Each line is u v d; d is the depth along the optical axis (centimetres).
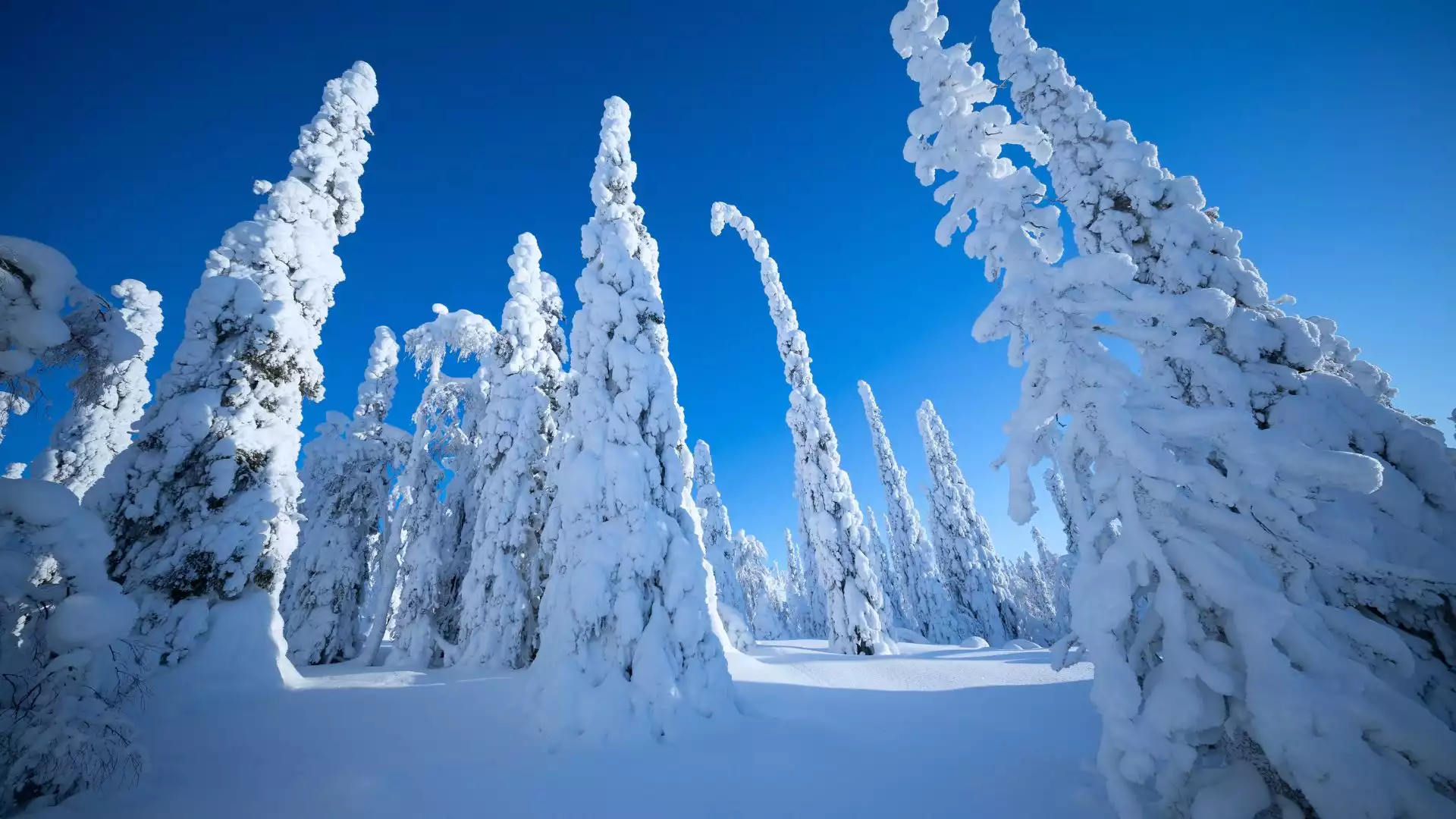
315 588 1966
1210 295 542
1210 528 480
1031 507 545
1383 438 571
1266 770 410
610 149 1474
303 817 583
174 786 620
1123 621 455
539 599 1656
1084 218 755
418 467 2044
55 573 596
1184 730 416
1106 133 769
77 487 1797
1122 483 497
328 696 994
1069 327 565
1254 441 457
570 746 820
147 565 990
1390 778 345
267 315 1165
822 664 1558
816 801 642
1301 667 404
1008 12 851
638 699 902
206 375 1113
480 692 1086
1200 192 709
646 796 664
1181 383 638
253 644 1001
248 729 805
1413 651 468
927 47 747
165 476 1013
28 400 622
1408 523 507
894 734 889
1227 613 444
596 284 1319
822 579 1953
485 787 681
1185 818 404
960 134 705
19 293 577
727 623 2011
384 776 693
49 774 527
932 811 595
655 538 1068
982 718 977
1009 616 3266
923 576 3422
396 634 1897
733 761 771
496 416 1950
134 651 780
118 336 683
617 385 1259
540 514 1742
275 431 1139
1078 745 772
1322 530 485
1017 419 563
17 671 553
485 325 2098
